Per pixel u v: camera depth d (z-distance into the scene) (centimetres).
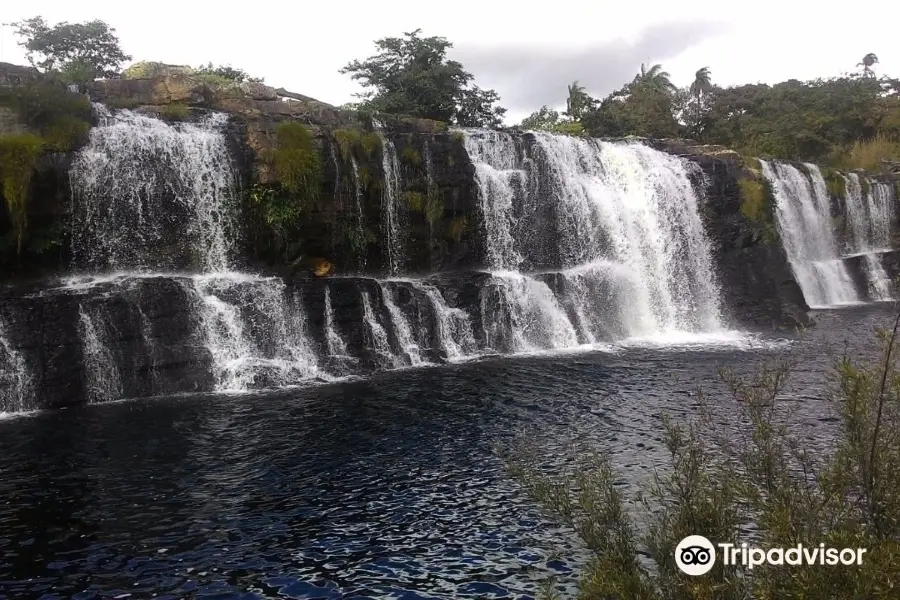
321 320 1880
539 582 697
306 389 1606
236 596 686
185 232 1903
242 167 1970
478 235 2459
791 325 2548
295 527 841
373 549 782
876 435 438
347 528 837
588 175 2761
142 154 1833
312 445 1159
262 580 717
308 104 2192
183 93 2006
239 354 1741
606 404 1394
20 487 973
